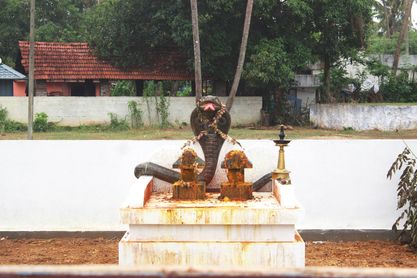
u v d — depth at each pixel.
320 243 7.81
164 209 4.86
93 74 32.78
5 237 7.95
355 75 37.72
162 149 5.98
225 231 4.90
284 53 29.22
